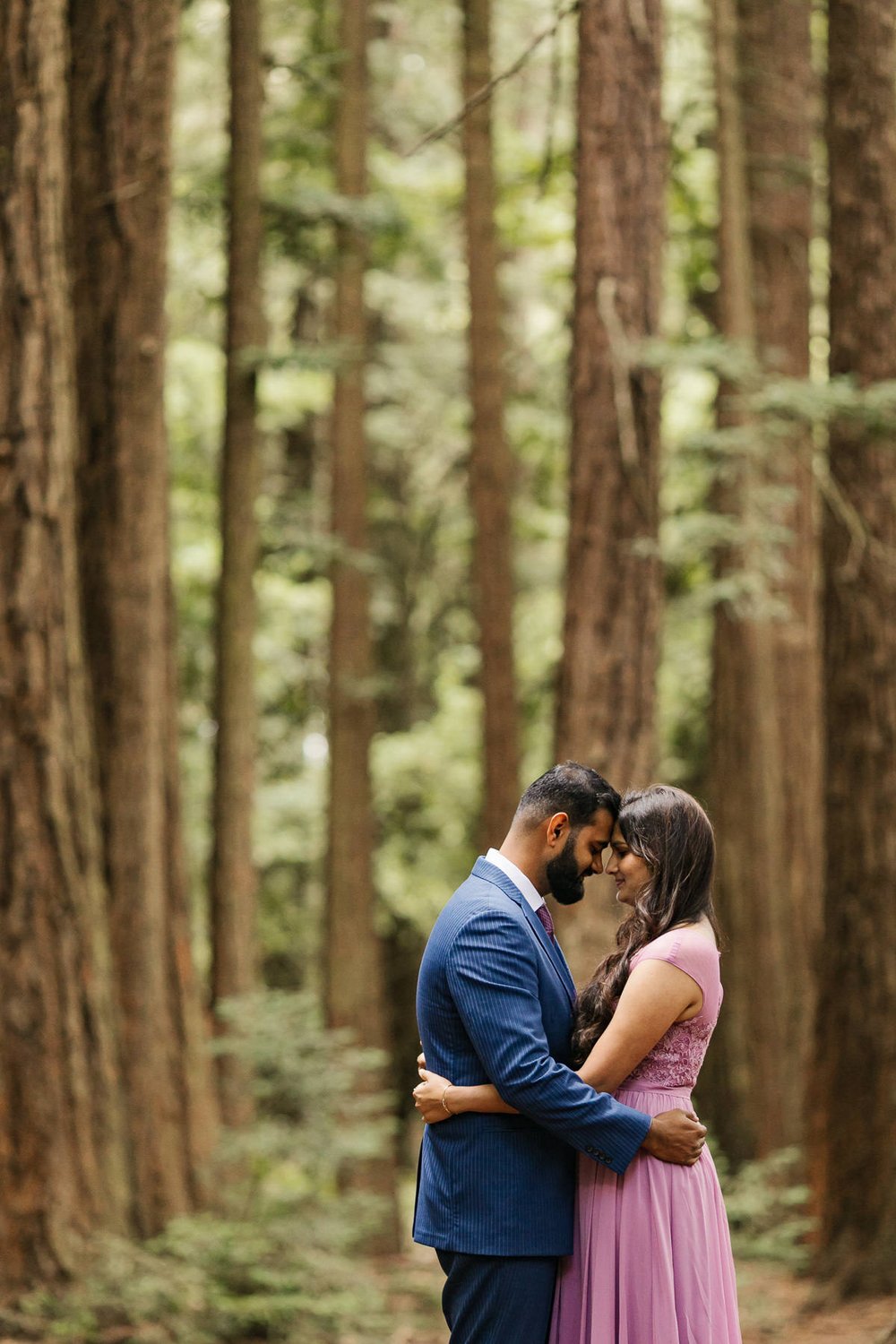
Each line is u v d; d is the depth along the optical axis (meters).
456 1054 4.10
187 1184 8.59
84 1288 7.32
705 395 17.59
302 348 11.55
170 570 9.20
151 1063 8.55
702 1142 4.03
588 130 9.23
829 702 9.27
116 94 8.78
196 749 17.06
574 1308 4.06
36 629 7.50
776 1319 8.16
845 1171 8.84
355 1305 8.16
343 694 15.70
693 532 10.63
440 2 17.59
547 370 17.83
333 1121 9.39
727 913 12.85
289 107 15.76
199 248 15.74
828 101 9.48
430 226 18.58
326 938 15.46
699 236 14.22
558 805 4.18
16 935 7.45
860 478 9.17
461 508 20.78
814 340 15.49
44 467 7.50
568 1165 4.14
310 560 17.81
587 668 9.13
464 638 21.42
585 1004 4.15
